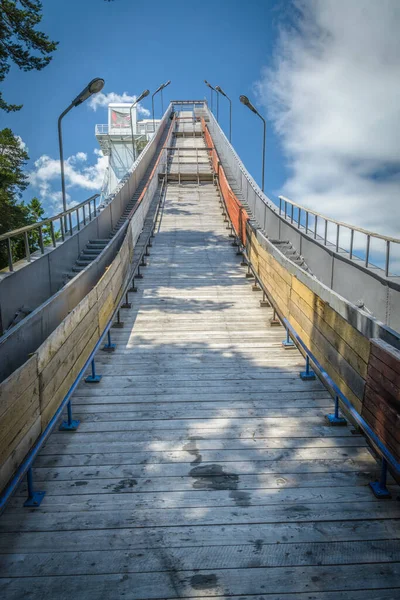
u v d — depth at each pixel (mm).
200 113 53031
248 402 5855
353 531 3658
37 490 4191
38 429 3959
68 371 4902
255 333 8328
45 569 3316
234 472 4438
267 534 3633
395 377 3555
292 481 4289
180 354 7426
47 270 8969
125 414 5582
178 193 22562
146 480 4328
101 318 6703
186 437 5066
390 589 3137
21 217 28406
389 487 4172
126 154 62344
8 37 16719
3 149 35094
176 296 10508
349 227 9094
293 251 12266
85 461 4637
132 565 3342
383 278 7492
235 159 24000
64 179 12055
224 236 15953
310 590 3129
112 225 15164
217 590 3133
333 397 5973
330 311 5195
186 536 3619
